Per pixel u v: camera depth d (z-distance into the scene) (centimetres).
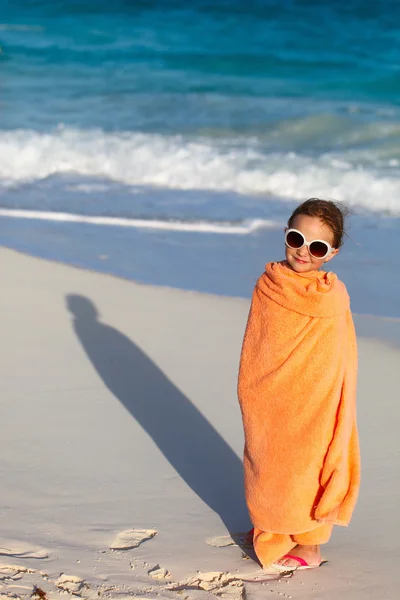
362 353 614
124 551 361
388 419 504
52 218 968
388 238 916
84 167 1191
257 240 904
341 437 333
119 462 444
